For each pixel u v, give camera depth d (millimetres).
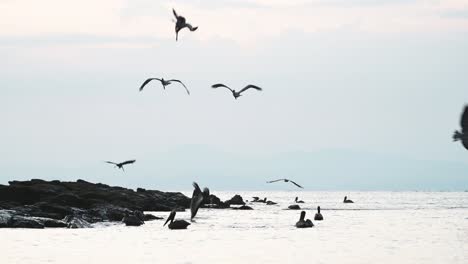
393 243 46750
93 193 79375
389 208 114812
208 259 37188
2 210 59781
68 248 41625
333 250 41969
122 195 81938
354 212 96625
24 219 56500
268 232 55656
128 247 42688
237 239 49094
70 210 64062
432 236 52656
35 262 35469
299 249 42438
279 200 186625
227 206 107125
